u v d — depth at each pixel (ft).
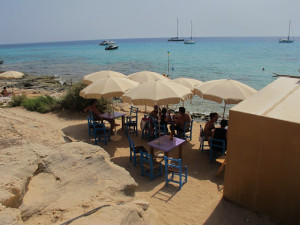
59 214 10.88
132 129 35.70
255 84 85.40
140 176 22.82
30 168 12.28
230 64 144.36
